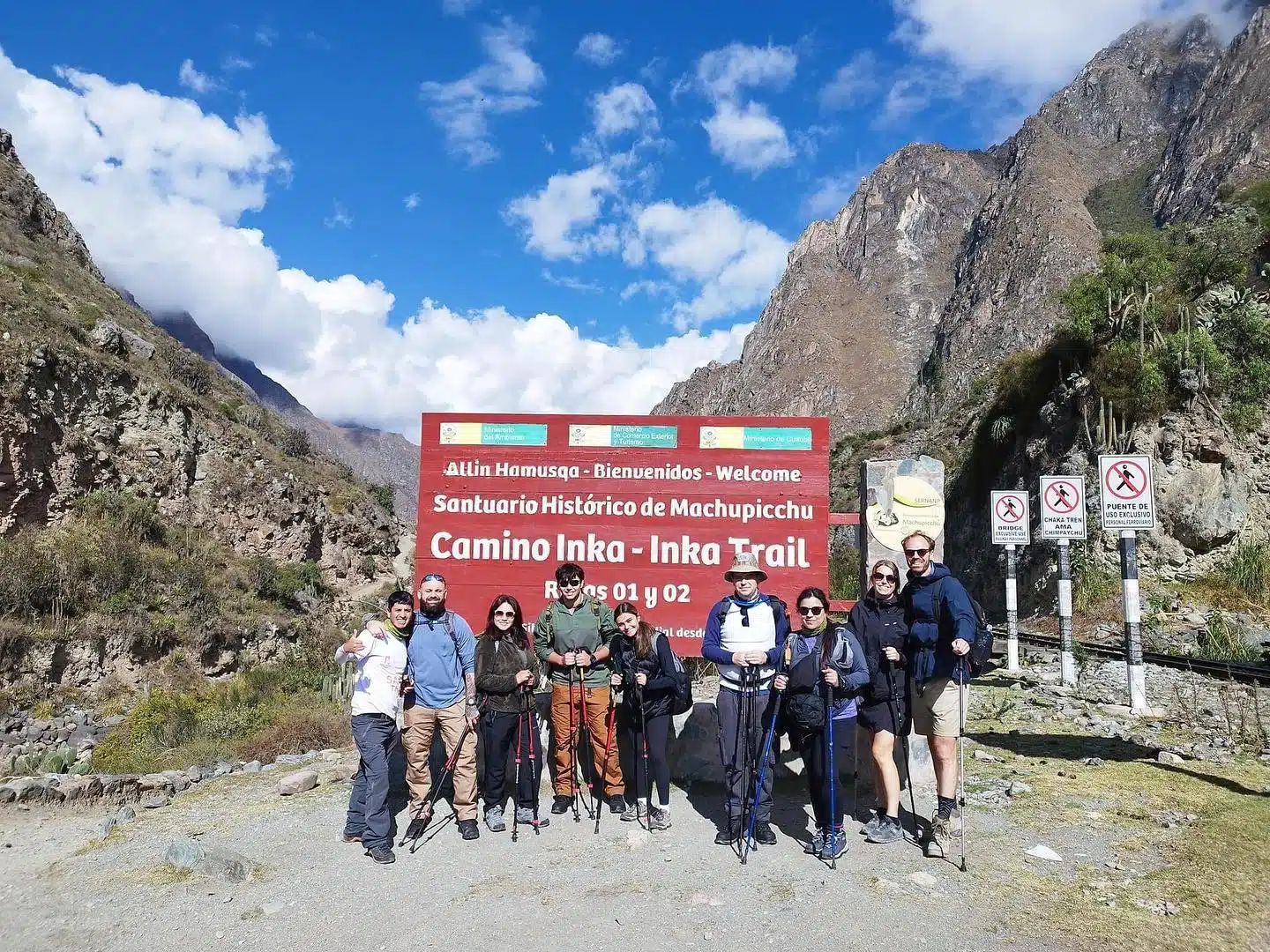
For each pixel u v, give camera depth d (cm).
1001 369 3428
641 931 435
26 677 2470
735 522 768
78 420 3431
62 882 525
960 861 514
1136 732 889
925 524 715
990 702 1091
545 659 641
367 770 558
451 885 504
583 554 778
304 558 4194
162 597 3016
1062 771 721
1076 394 2742
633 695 612
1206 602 2073
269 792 738
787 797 673
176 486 3744
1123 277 2656
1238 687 1178
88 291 4656
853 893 475
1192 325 2492
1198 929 422
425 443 804
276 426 5266
